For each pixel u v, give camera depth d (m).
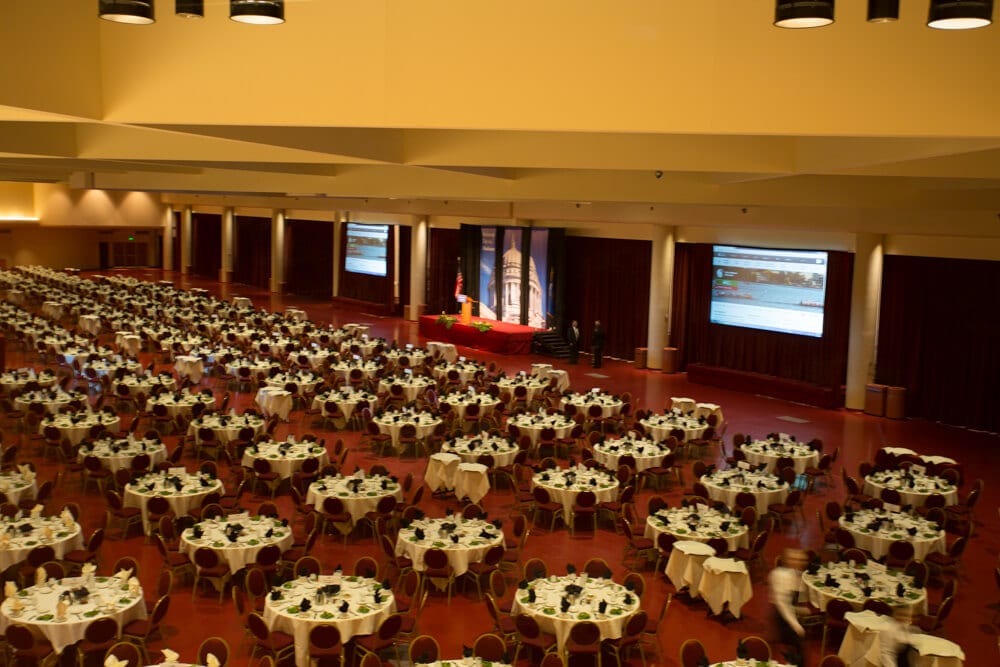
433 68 7.01
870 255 23.02
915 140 8.30
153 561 12.73
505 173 17.70
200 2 5.29
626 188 17.08
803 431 21.38
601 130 6.93
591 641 9.52
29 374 21.06
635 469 16.28
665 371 28.44
